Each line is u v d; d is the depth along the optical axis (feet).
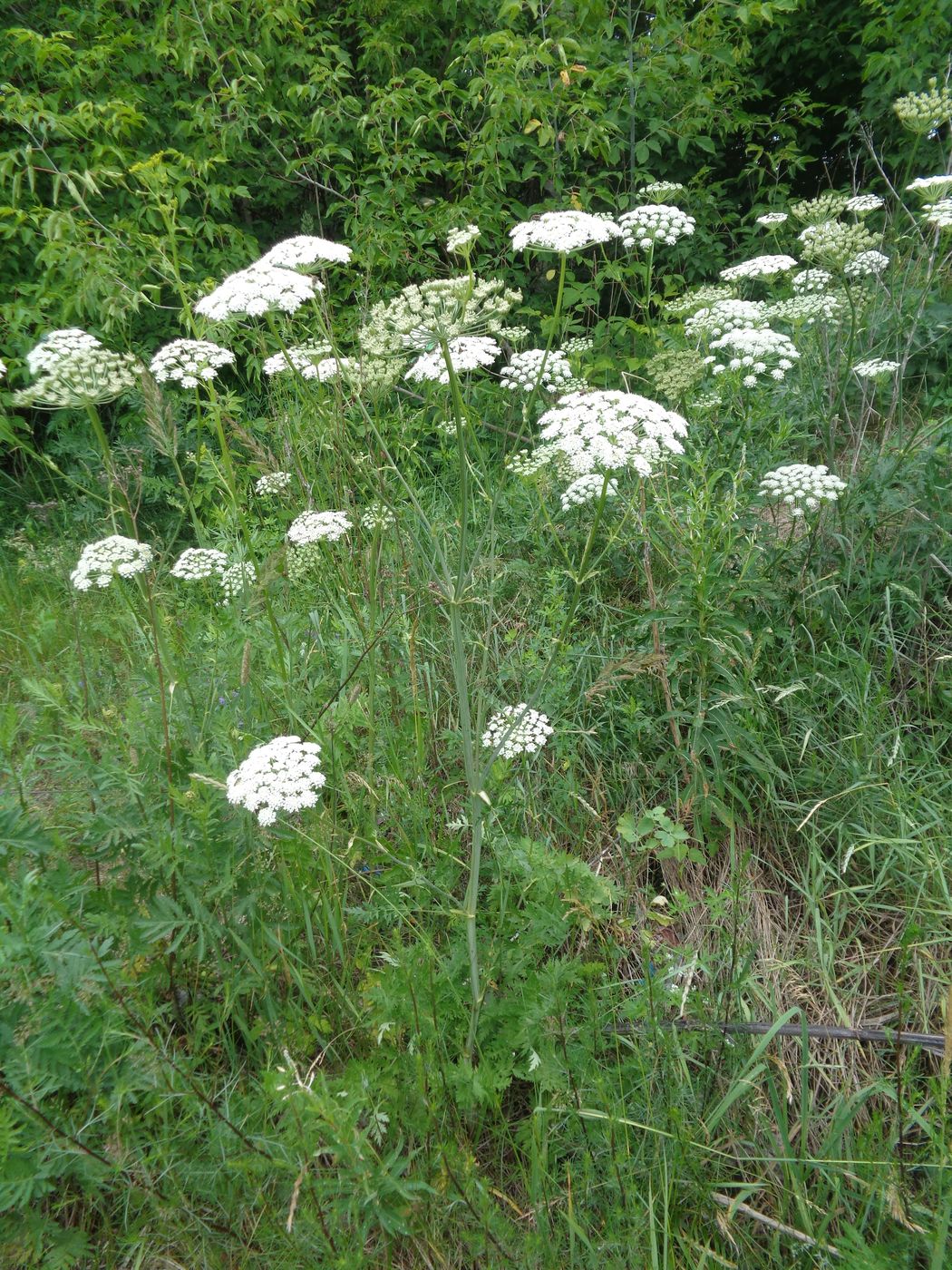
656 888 10.18
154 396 8.80
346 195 23.73
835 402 14.57
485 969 7.89
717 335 13.71
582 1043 7.55
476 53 22.00
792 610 11.87
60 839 7.14
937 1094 6.78
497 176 21.20
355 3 23.36
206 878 7.79
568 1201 6.65
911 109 15.38
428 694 10.96
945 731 10.79
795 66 30.76
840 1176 7.06
